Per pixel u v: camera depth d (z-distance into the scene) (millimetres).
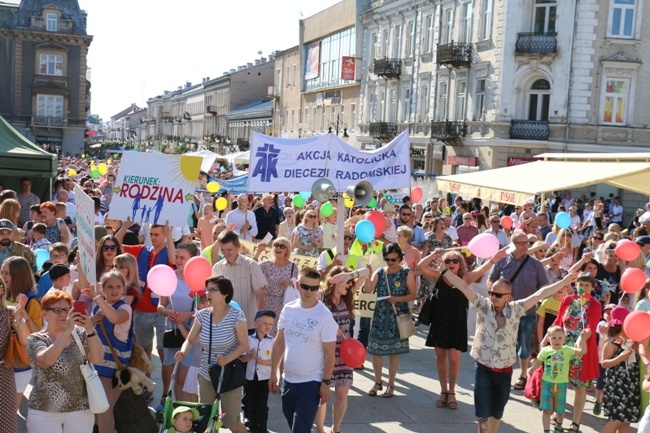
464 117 39844
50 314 6219
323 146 12219
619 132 35000
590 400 10586
